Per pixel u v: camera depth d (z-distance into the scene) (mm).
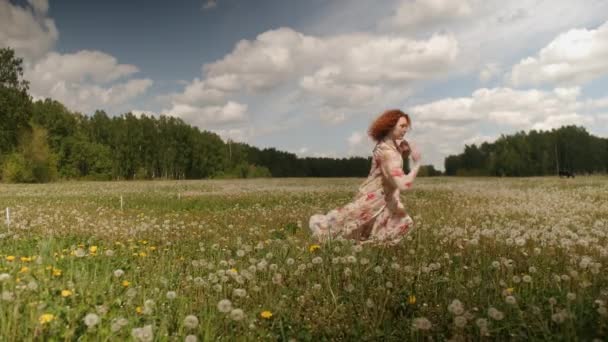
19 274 4090
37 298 3426
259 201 14875
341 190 21125
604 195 14578
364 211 6035
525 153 97312
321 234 6125
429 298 3705
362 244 5715
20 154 51500
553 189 18938
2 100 53125
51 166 55375
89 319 2768
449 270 4488
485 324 2783
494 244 5574
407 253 5363
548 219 8289
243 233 7305
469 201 12836
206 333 2955
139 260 5258
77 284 3859
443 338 2975
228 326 3193
